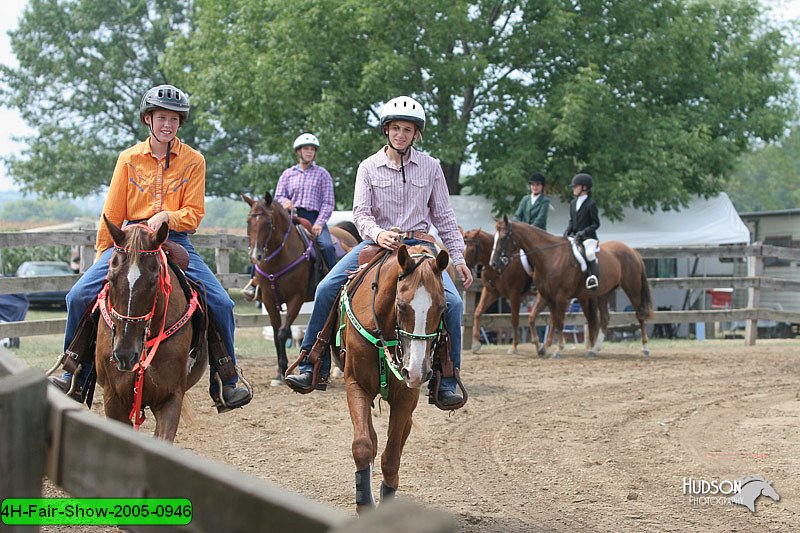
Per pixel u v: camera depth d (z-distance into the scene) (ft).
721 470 23.95
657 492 21.68
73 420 8.79
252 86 77.66
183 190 20.13
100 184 144.77
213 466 7.18
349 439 27.20
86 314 18.75
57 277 40.68
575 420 30.89
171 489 7.44
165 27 145.38
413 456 25.14
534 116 72.74
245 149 143.43
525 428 29.43
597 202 76.33
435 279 16.44
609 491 21.71
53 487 20.49
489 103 79.56
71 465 8.80
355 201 20.24
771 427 29.84
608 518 19.39
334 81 76.38
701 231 78.95
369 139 76.79
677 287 57.98
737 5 88.43
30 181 145.07
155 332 17.60
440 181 20.99
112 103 150.00
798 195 203.92
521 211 55.67
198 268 20.25
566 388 38.27
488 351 55.36
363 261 19.51
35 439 8.94
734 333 79.00
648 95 82.33
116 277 16.70
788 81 88.99
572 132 70.44
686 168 75.00
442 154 74.74
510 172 72.64
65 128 147.74
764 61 87.81
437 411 32.45
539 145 78.89
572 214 51.98
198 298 19.47
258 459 24.39
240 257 123.54
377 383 17.93
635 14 78.02
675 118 77.82
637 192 73.10
